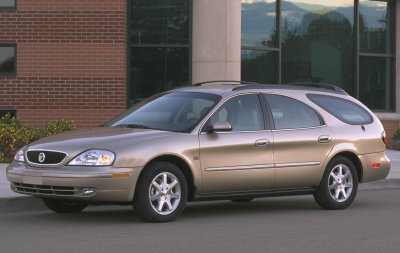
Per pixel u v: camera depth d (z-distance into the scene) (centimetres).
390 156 2523
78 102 2356
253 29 2702
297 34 2797
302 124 1341
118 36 2362
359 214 1336
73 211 1326
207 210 1391
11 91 2356
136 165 1118
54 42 2352
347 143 1391
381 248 994
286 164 1295
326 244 1019
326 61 2866
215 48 2425
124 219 1234
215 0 2420
